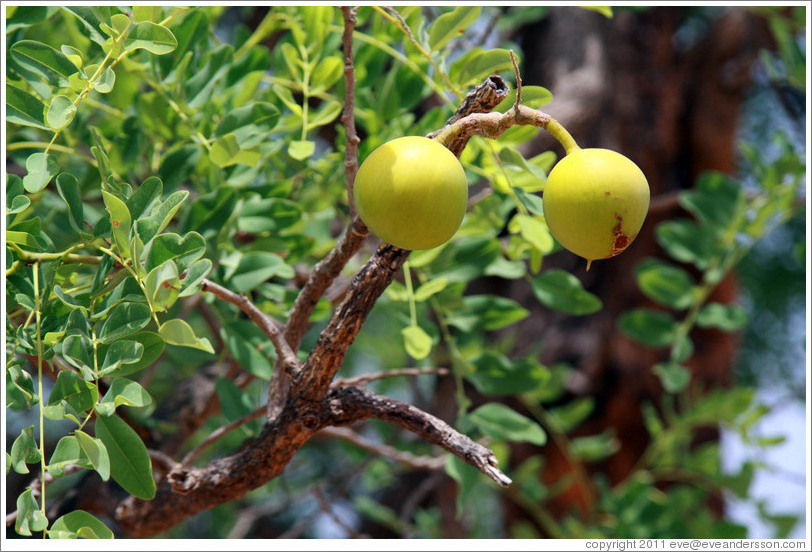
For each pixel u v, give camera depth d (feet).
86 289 3.44
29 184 3.27
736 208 5.02
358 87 4.02
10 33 3.62
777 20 5.49
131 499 3.76
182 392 4.20
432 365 5.78
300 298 3.48
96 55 3.68
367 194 3.10
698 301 5.00
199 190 3.85
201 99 3.78
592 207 3.13
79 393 3.22
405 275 3.85
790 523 5.47
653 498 5.38
